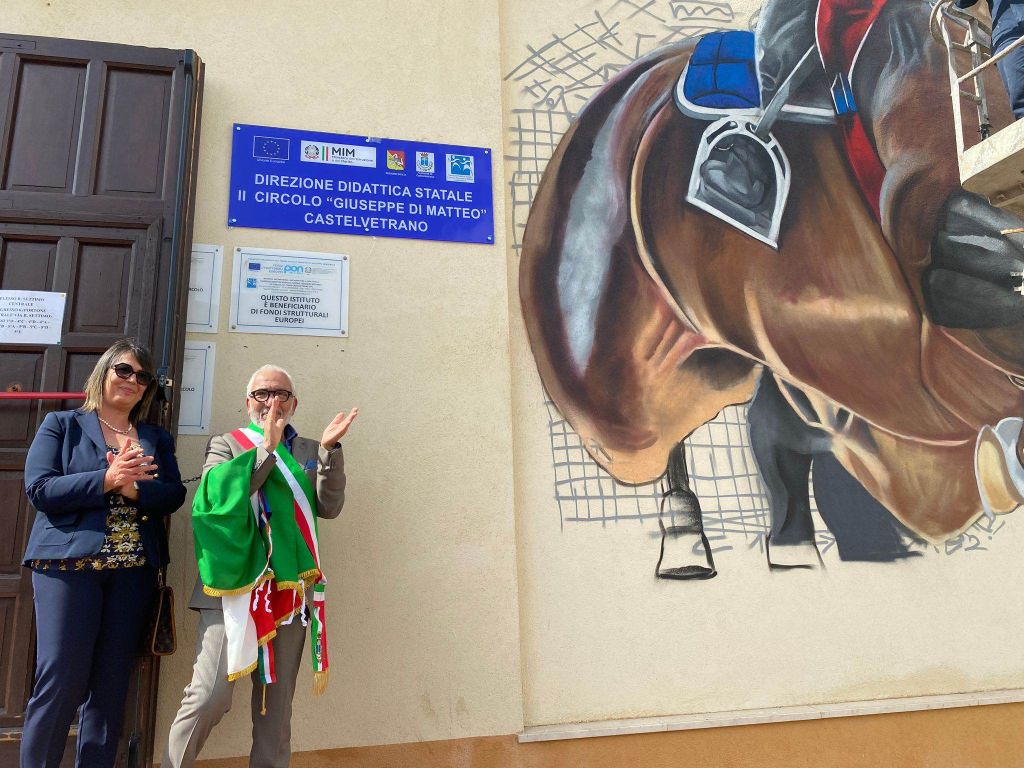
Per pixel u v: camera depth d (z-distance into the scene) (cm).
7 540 314
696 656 388
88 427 291
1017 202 346
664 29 473
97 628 273
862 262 464
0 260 338
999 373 468
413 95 414
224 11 398
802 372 439
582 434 406
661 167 452
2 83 353
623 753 361
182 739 265
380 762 335
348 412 366
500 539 370
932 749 393
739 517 412
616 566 392
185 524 336
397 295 386
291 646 284
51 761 262
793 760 377
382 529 359
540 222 430
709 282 441
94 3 380
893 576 422
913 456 442
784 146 470
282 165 388
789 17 490
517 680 357
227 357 358
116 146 359
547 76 452
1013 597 435
